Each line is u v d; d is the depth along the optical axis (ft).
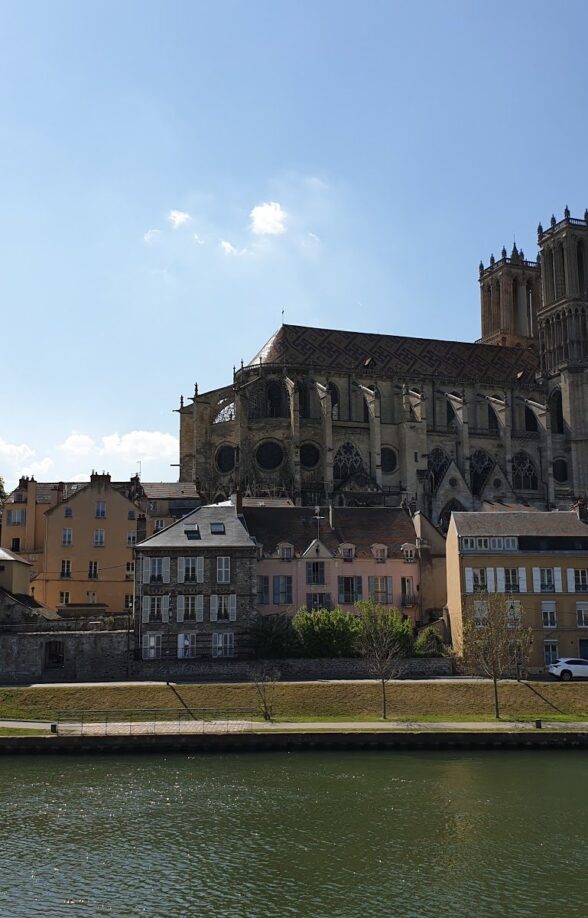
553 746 205.77
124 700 229.25
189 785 175.01
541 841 145.18
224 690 234.79
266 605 286.66
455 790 172.14
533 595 280.10
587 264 554.46
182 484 383.04
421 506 456.86
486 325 636.48
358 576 294.25
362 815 157.28
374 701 233.14
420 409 469.57
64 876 130.62
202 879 130.00
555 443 519.19
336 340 509.76
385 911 119.75
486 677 255.29
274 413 470.80
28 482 375.66
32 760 195.00
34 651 257.96
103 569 336.90
